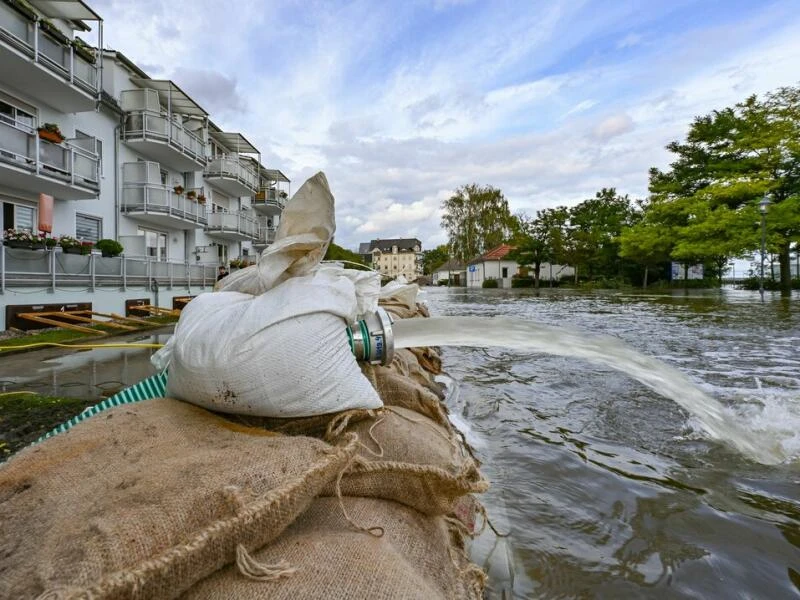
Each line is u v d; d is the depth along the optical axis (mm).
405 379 2191
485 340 2254
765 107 21641
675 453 2572
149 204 15898
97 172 12727
